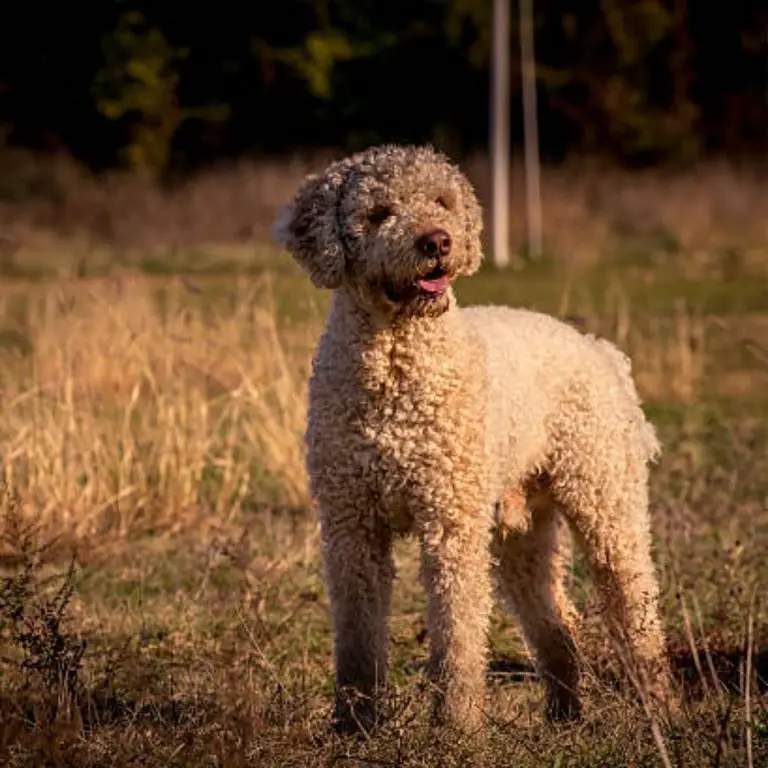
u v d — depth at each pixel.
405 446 8.32
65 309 14.99
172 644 10.12
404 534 8.70
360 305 8.35
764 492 14.09
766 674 9.52
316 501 8.58
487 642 9.23
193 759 7.43
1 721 7.38
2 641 8.67
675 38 52.00
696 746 7.47
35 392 13.34
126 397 14.02
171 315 15.19
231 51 48.75
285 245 8.80
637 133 51.19
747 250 35.12
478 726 8.06
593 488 9.25
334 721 8.37
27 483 12.85
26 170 42.53
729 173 46.00
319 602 10.96
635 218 39.66
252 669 8.85
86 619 10.44
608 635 8.41
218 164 47.00
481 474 8.44
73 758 7.35
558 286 29.47
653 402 18.62
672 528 12.37
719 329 23.55
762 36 52.91
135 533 12.98
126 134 47.16
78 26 47.22
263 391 14.29
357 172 8.64
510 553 9.58
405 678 9.80
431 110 50.12
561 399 9.18
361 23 49.84
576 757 7.67
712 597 10.85
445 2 49.59
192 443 13.73
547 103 50.94
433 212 8.41
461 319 8.61
